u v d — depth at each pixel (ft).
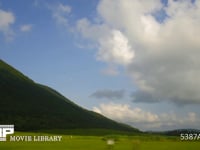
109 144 319.68
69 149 294.87
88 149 295.48
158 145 334.44
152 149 297.94
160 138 486.79
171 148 306.14
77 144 350.43
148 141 413.18
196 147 316.40
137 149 299.38
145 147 315.78
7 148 308.60
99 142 384.27
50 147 315.37
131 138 467.93
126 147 315.58
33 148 305.12
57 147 315.37
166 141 420.36
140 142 356.59
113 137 471.62
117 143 354.33
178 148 307.17
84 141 404.36
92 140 430.20
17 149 297.74
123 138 460.55
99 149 296.92
